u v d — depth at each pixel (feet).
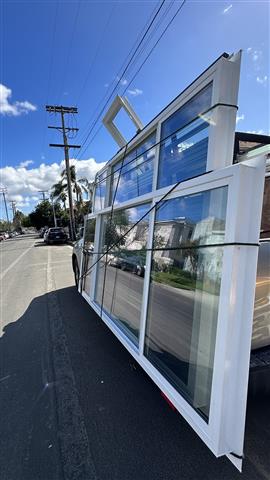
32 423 7.93
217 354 5.13
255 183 4.85
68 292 21.95
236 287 4.95
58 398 8.99
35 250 61.72
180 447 6.93
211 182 5.75
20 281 27.07
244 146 9.53
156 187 8.82
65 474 6.30
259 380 7.02
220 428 4.96
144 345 8.36
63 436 7.40
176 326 6.95
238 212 4.96
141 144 10.71
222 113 6.22
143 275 9.25
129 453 6.79
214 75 6.38
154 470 6.30
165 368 7.21
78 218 118.73
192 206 6.61
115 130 14.43
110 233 13.30
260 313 7.61
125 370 10.61
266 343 7.71
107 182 14.62
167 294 7.52
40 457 6.78
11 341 13.44
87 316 16.52
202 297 6.03
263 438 7.02
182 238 6.95
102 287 13.84
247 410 7.91
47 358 11.68
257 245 4.78
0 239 140.46
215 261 5.63
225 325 4.99
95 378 10.09
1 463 6.66
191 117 7.31
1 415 8.32
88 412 8.29
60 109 76.13
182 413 6.06
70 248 63.67
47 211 208.44
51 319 16.15
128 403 8.66
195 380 6.00
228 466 6.34
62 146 80.28
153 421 7.86
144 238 9.36
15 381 10.08
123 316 10.74
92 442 7.16
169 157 8.35
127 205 10.87
